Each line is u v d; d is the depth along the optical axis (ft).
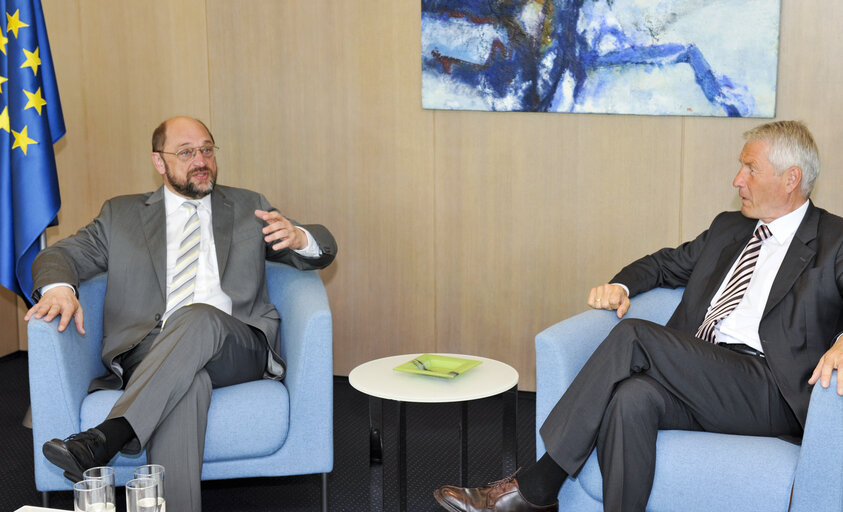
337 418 12.80
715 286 9.11
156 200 10.20
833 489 6.82
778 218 8.77
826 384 6.80
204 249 10.09
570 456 7.67
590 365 7.89
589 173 12.69
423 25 12.97
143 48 14.24
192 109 14.24
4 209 11.48
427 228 13.57
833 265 8.18
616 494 7.38
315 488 10.39
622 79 12.21
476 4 12.69
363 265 13.96
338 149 13.78
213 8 13.96
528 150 12.92
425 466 10.98
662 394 7.63
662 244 12.50
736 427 7.89
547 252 13.05
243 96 14.03
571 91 12.46
